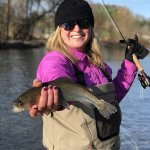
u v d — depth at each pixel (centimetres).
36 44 5059
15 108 263
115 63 2827
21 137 934
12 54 3756
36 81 270
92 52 336
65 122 313
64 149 314
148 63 2575
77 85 281
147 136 925
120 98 367
